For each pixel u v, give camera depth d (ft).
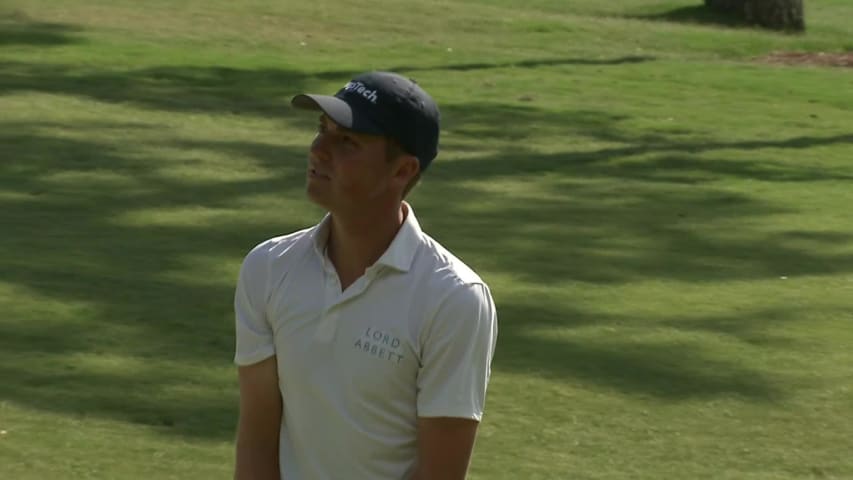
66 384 82.53
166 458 72.54
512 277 113.80
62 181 143.95
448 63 249.75
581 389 86.22
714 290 112.57
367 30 275.80
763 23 334.03
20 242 116.78
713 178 167.02
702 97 231.09
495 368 89.35
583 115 208.85
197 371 86.07
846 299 111.14
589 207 145.69
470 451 39.01
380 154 38.11
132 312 97.55
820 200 155.12
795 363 93.35
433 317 37.96
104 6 275.59
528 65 252.42
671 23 328.90
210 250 117.70
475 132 190.80
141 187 143.23
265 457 40.70
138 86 207.21
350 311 38.32
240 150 166.50
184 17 272.31
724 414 83.25
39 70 214.48
